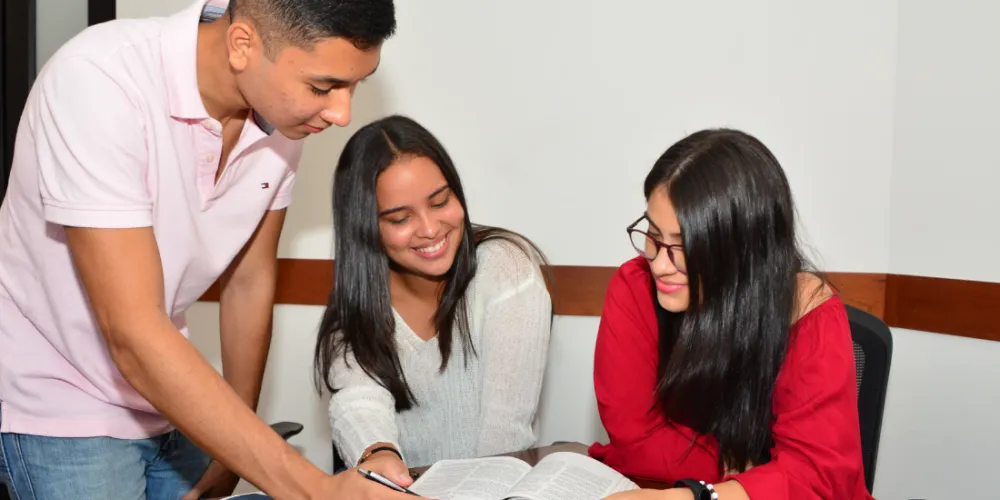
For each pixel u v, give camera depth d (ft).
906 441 7.81
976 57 7.21
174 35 4.02
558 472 4.03
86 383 4.37
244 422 3.62
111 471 4.49
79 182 3.65
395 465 4.21
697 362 4.23
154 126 4.04
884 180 7.89
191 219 4.47
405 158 5.01
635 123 7.95
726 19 7.82
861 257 7.95
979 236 7.25
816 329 4.25
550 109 8.02
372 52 3.78
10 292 4.28
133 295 3.65
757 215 4.04
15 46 7.60
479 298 5.57
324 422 8.40
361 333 5.30
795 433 4.08
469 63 8.04
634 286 5.04
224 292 5.46
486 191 8.16
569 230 8.10
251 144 4.57
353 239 5.22
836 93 7.84
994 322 7.13
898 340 7.86
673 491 3.82
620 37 7.89
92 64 3.77
